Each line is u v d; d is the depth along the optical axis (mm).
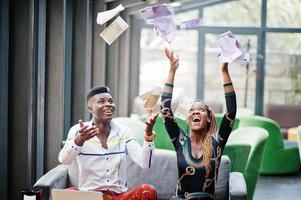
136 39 12375
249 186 6027
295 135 10836
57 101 6652
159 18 4621
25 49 5793
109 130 4844
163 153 5461
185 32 13062
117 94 10969
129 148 4867
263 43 12828
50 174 4988
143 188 4559
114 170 4746
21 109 5863
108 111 4758
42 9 6340
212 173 4562
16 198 5945
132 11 10797
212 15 13102
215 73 13047
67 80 7477
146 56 13055
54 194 4348
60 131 6668
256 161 6059
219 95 13070
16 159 5918
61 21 6598
